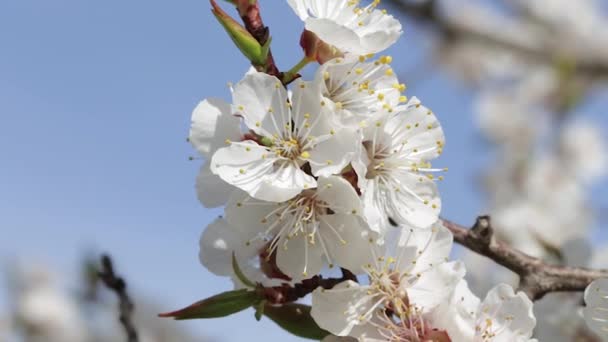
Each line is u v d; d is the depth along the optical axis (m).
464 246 0.42
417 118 0.38
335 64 0.37
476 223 0.41
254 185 0.36
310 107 0.37
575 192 0.75
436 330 0.37
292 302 0.38
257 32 0.37
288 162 0.37
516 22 0.69
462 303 0.37
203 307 0.37
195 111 0.37
